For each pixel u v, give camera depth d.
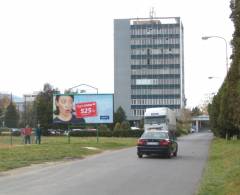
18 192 14.73
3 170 22.17
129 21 183.00
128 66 182.75
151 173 20.72
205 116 181.38
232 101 31.58
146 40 182.88
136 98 182.50
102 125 91.75
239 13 23.75
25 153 30.88
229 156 27.36
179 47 181.62
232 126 57.03
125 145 48.72
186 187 15.95
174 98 181.12
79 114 51.94
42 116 97.75
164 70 182.25
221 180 16.69
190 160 28.62
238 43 24.02
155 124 63.66
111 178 18.77
